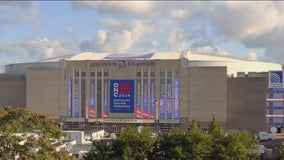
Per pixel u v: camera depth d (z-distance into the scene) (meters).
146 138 73.25
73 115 179.50
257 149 86.81
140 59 175.12
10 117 59.34
